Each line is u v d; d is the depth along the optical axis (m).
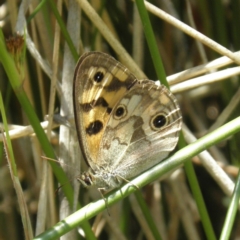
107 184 0.45
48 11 0.48
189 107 0.50
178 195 0.49
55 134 0.48
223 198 0.50
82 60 0.44
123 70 0.45
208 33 0.49
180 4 0.50
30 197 0.50
